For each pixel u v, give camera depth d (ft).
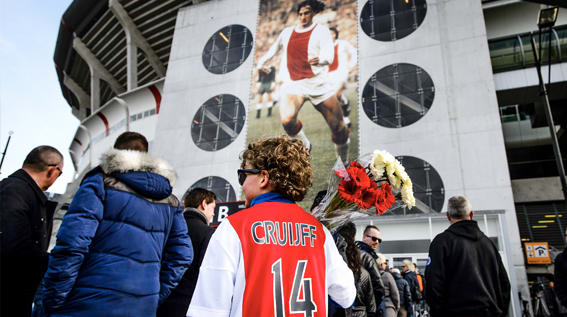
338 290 4.50
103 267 5.63
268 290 3.73
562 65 61.21
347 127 60.80
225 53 77.46
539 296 33.40
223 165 66.69
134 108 100.94
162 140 74.02
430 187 52.70
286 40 72.18
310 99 65.62
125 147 7.34
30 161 7.77
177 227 7.24
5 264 6.39
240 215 4.18
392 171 5.69
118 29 117.19
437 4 64.49
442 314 8.79
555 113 64.49
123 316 5.59
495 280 8.90
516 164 82.28
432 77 59.67
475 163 52.01
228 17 80.94
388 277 13.69
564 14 64.85
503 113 75.66
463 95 56.80
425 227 37.22
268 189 4.65
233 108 71.00
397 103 59.72
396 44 64.08
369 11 68.28
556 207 67.62
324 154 59.98
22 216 6.77
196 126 72.59
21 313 6.68
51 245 50.01
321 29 70.18
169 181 6.88
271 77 70.49
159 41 111.04
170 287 6.89
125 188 6.24
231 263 3.76
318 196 6.79
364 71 63.93
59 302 5.31
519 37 66.69
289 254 4.07
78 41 127.85
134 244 6.00
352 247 9.70
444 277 8.95
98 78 131.44
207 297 3.60
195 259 8.84
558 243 63.72
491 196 49.32
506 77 63.57
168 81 79.87
